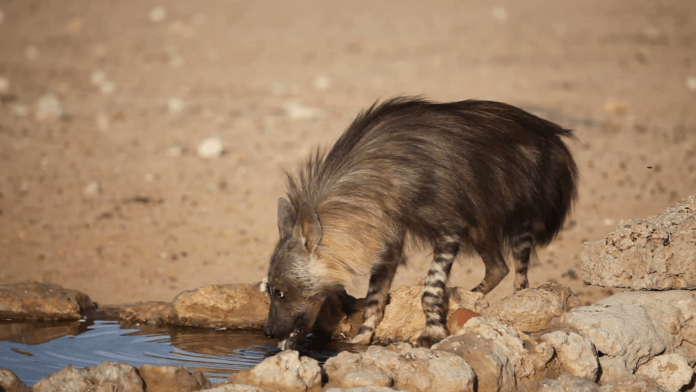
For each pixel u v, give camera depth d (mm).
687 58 101375
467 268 37531
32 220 45781
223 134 69188
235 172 57406
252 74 98625
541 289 25109
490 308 25375
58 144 64750
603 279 23984
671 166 55500
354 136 26531
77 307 30141
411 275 36844
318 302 25562
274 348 26047
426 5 147375
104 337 27406
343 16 139125
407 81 91312
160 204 49781
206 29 129250
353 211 25094
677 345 22969
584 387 19562
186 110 78750
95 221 46000
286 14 141500
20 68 99688
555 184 28641
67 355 24922
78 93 86750
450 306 26391
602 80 89625
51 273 37000
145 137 68062
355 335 28031
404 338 27266
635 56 103312
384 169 25406
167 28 129750
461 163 25859
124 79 95312
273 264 25094
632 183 51438
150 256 40062
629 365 21953
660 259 23141
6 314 29656
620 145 61750
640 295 23688
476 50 110500
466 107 27344
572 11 136625
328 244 24984
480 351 20391
